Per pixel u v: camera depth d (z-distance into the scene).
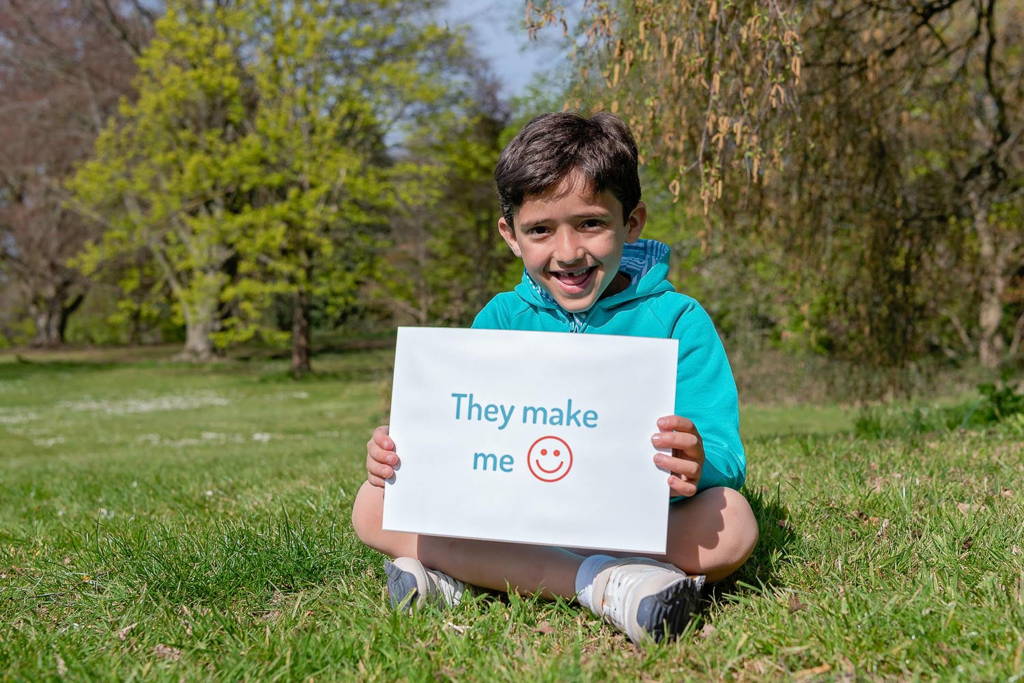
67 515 4.75
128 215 25.08
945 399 13.82
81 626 2.42
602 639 2.09
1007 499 3.05
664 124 5.27
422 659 1.96
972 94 9.14
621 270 2.45
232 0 24.22
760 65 4.98
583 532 2.04
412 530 2.12
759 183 6.43
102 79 30.77
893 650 1.85
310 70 22.81
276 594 2.61
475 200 24.44
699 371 2.33
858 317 8.30
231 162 21.84
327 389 23.22
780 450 4.94
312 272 24.33
